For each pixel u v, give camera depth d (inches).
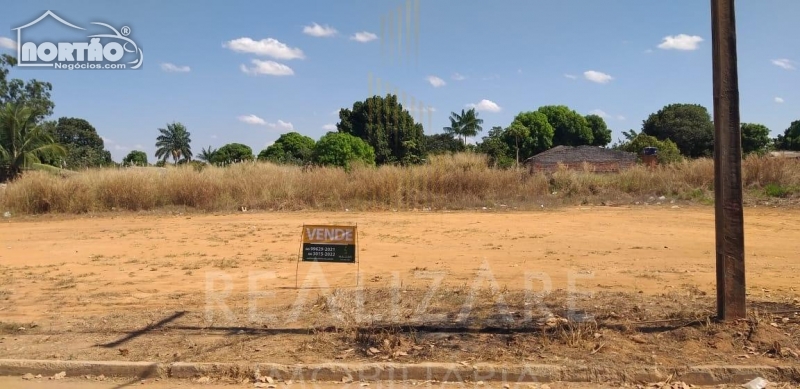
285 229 522.9
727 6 202.8
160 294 284.2
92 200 667.4
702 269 324.5
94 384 183.2
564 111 2743.6
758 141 2268.7
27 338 217.5
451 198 690.2
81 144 2783.0
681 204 658.8
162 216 630.5
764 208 593.6
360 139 1514.5
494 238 451.8
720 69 203.9
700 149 2551.7
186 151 3149.6
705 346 192.2
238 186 703.7
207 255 397.1
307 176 724.7
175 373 187.5
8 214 642.2
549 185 753.6
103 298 277.0
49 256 401.4
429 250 402.3
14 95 1779.0
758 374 174.7
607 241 428.8
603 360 184.7
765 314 217.8
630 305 240.7
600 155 1785.2
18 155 1445.6
